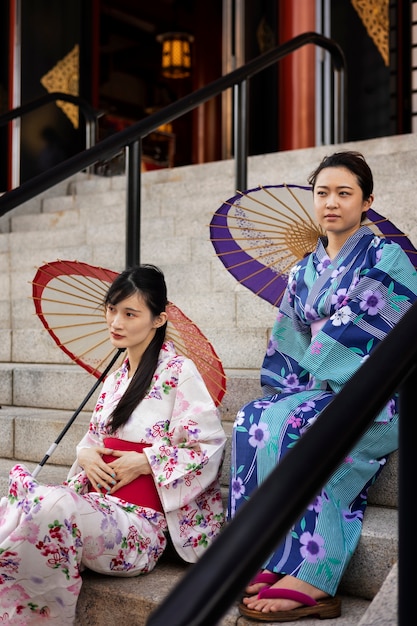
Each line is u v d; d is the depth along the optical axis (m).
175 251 4.85
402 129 8.77
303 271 2.57
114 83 18.89
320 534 2.14
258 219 2.89
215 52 15.14
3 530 2.07
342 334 2.34
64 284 2.71
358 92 8.50
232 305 3.96
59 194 7.20
